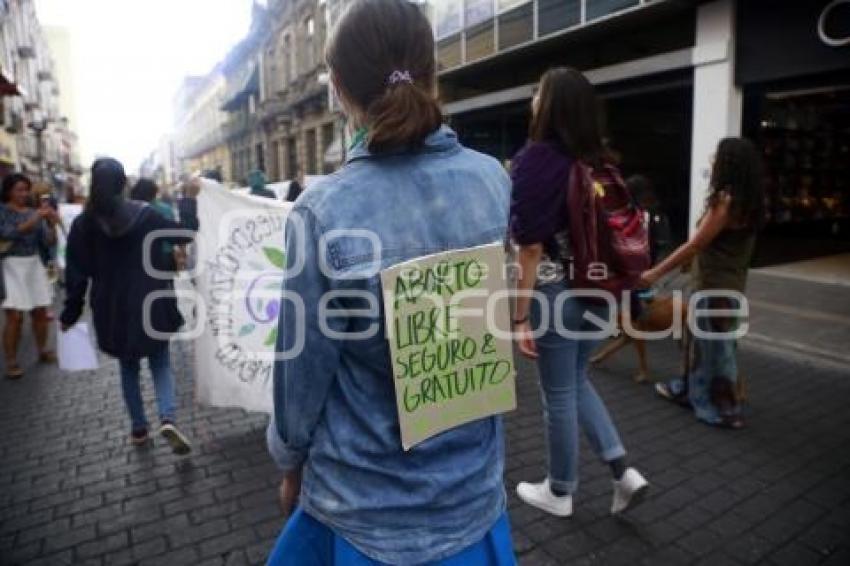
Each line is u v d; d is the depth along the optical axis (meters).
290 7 27.52
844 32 7.35
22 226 5.34
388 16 1.18
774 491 3.19
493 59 12.79
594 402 2.86
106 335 3.63
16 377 5.38
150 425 4.25
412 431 1.21
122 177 3.49
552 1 10.87
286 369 1.20
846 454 3.61
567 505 2.94
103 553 2.76
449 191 1.24
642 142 13.30
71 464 3.65
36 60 37.47
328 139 25.22
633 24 10.00
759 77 8.39
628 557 2.65
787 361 5.48
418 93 1.17
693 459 3.56
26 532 2.93
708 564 2.60
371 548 1.21
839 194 12.98
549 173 2.40
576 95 2.42
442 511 1.24
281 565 1.33
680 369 5.28
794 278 9.07
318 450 1.26
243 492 3.29
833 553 2.67
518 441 3.89
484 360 1.32
